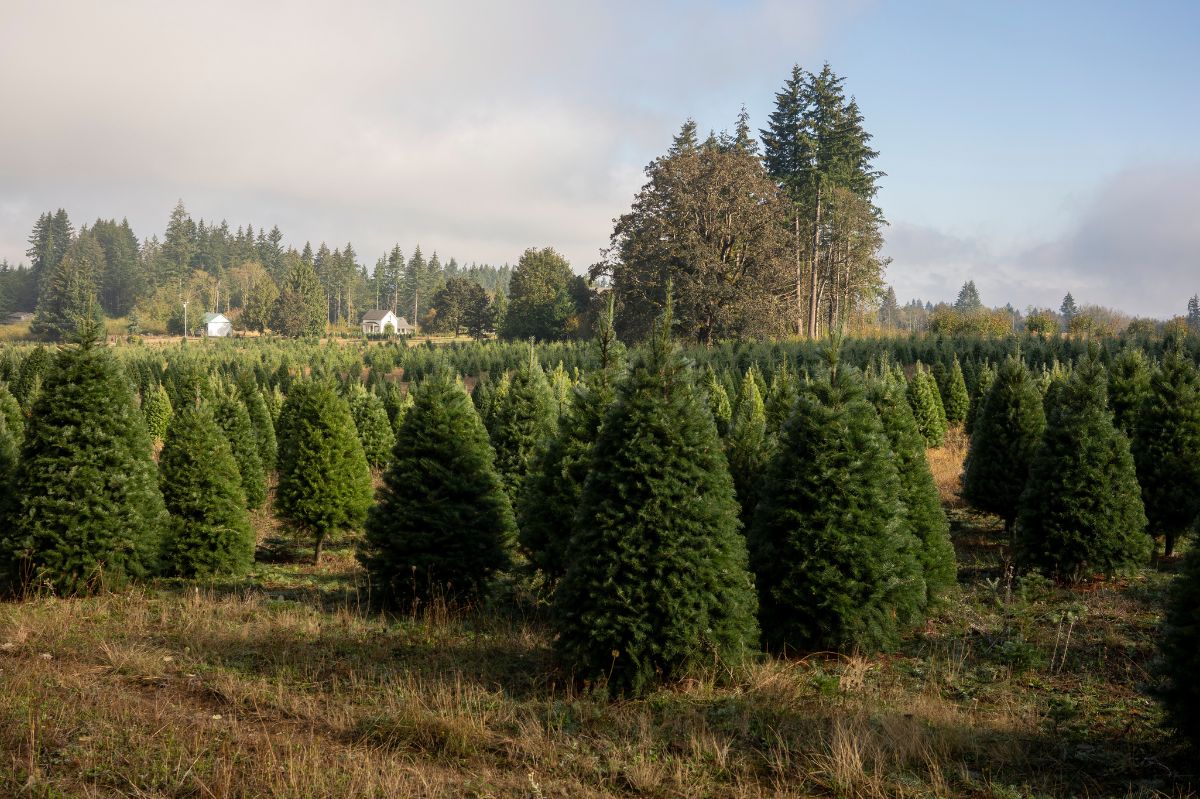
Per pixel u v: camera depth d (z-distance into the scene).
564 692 7.45
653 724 6.70
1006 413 14.91
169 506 11.85
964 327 57.22
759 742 6.33
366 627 9.44
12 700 6.48
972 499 15.30
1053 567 11.63
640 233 47.16
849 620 8.40
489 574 10.55
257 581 11.91
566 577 7.80
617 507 7.64
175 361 48.78
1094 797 5.45
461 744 6.09
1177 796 5.39
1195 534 6.37
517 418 13.98
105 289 113.69
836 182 56.12
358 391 23.69
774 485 9.09
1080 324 52.12
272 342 76.38
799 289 53.25
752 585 8.00
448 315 100.94
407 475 10.48
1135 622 9.52
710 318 45.12
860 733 6.32
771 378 35.38
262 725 6.45
